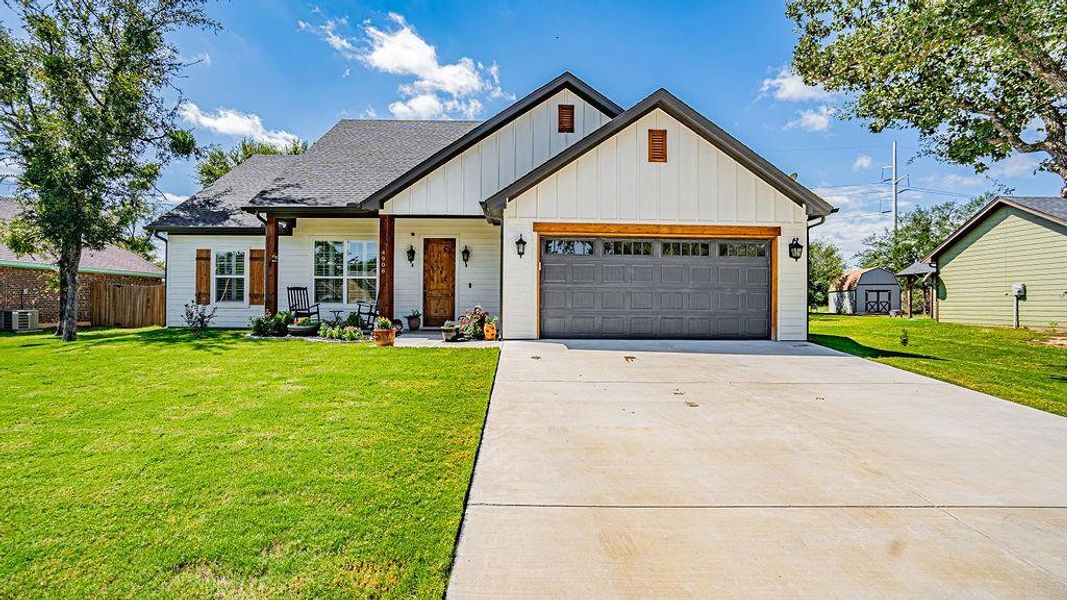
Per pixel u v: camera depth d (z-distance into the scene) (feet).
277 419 14.89
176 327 43.52
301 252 42.57
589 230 33.22
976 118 31.86
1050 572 7.55
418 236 41.98
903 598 6.90
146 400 17.07
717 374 22.29
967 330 51.70
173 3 39.86
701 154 33.60
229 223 42.98
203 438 13.15
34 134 36.11
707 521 9.02
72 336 35.53
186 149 42.24
